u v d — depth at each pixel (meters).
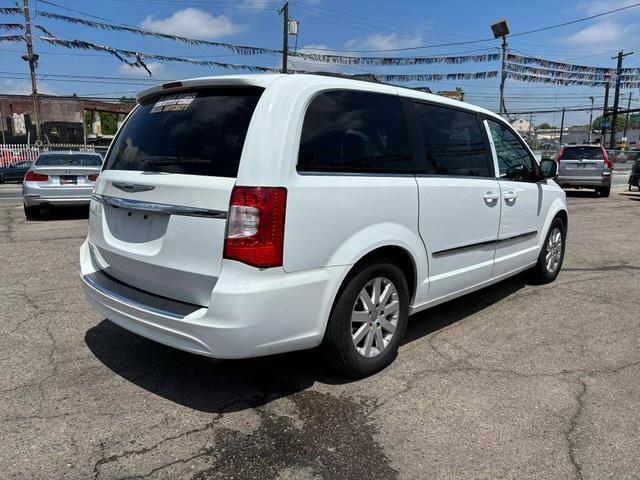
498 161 4.66
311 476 2.50
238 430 2.88
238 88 3.09
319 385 3.40
